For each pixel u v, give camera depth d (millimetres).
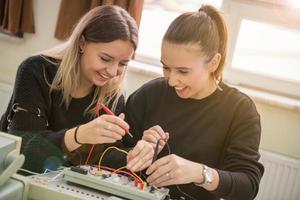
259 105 2387
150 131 1188
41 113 1316
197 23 1111
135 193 903
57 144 1117
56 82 1360
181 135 1318
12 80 2918
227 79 2586
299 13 2404
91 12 1307
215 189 1037
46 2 2758
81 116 1413
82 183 912
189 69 1111
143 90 1442
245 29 2541
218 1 2574
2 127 1372
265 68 2564
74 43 1323
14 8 2637
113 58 1236
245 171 1133
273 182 2289
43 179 898
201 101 1317
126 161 1151
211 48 1133
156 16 2730
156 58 2770
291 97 2514
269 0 2436
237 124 1269
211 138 1286
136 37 1268
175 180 994
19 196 786
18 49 2875
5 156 759
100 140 1068
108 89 1423
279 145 2391
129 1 2414
